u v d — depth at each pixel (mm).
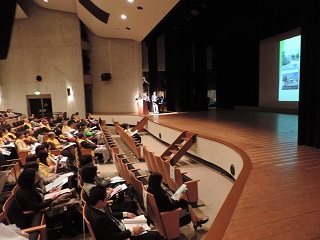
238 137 6180
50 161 4934
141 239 2547
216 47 17172
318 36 4477
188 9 10766
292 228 2096
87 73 16672
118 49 16188
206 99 16250
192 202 4137
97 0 10156
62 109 15883
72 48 15578
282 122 9219
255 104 14570
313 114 4848
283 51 11875
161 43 17203
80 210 3361
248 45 14688
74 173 4309
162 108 17328
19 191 2965
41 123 10477
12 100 15781
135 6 9766
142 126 12086
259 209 2436
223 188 4883
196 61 15867
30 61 15586
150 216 3264
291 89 11586
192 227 3488
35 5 15258
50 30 15477
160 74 18672
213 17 12844
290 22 10734
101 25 13609
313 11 4523
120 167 4820
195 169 6246
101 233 2283
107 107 16797
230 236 2000
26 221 2885
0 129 7371
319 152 4562
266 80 13180
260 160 4129
